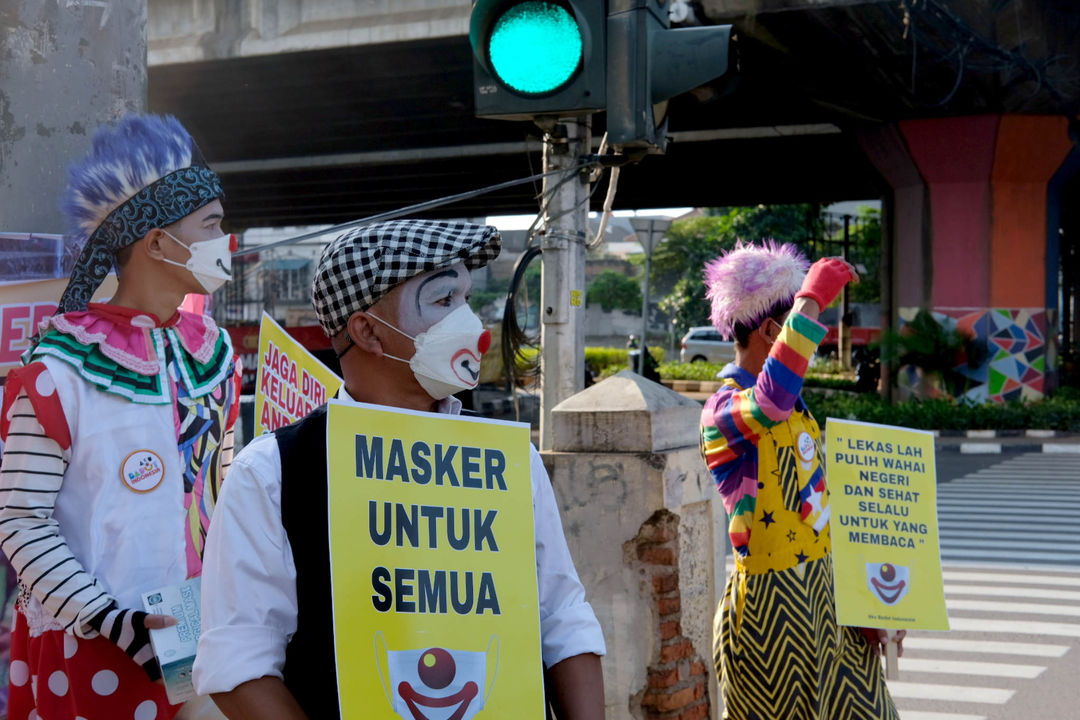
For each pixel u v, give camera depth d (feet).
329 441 5.47
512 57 15.85
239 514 5.41
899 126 64.59
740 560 10.14
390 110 77.56
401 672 5.33
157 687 8.07
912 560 10.84
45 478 7.80
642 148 16.29
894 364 68.85
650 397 12.68
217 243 8.85
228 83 70.13
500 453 5.97
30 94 10.71
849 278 9.69
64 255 10.25
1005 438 58.39
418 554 5.54
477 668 5.51
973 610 23.94
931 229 66.80
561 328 17.15
